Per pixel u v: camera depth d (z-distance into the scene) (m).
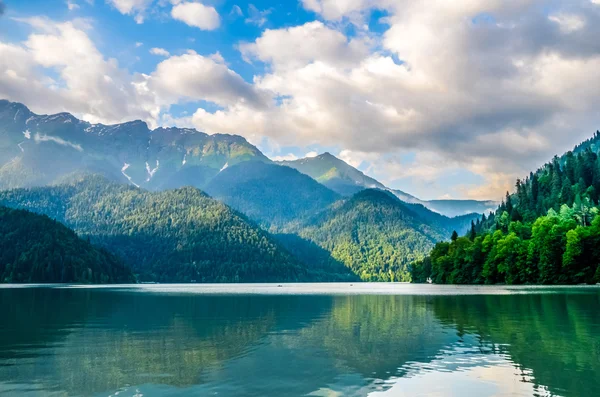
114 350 33.62
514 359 28.58
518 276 140.75
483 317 51.69
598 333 38.44
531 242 137.12
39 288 180.00
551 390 21.95
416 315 56.19
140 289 177.75
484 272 151.50
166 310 69.06
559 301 72.19
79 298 104.38
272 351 32.47
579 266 127.38
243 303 85.81
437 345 33.84
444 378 24.34
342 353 31.38
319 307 73.06
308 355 30.80
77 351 33.31
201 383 24.02
